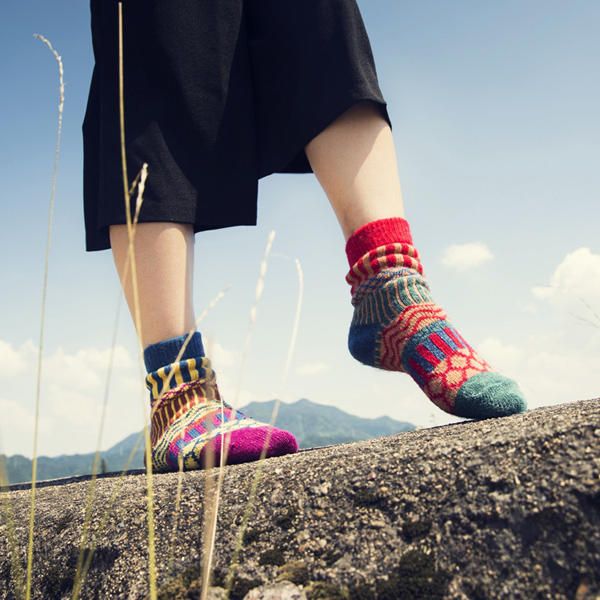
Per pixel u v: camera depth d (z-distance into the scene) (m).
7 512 1.19
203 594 0.85
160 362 1.51
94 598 1.00
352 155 1.49
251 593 0.88
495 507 0.81
